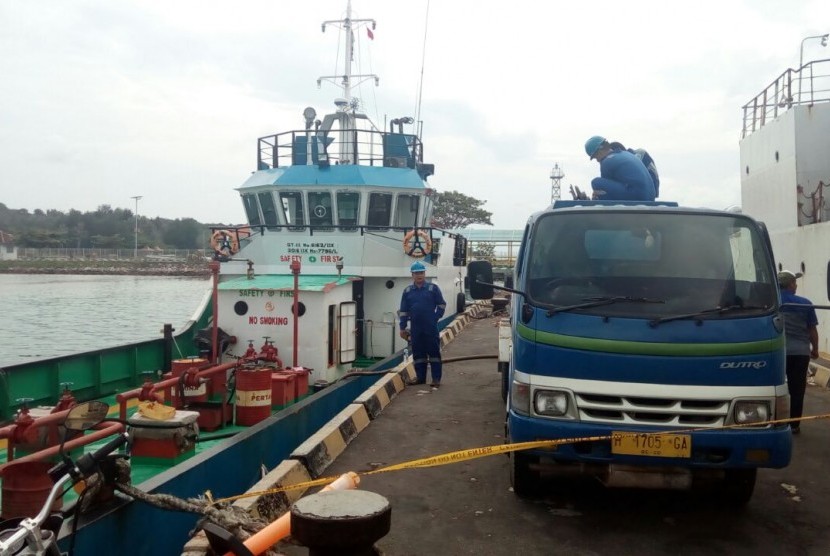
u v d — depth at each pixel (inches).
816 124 552.7
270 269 538.0
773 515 210.8
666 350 185.6
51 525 126.3
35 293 1491.1
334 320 474.0
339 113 665.6
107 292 1514.5
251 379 364.2
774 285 195.8
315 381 446.0
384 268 533.6
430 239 516.4
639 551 185.3
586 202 236.4
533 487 220.8
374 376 451.8
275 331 454.0
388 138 612.1
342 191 549.0
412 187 565.6
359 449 279.4
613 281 199.2
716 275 197.6
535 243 209.3
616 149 282.5
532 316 196.4
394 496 226.4
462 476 246.8
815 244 516.4
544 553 184.2
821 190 532.7
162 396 334.6
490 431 309.9
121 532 177.3
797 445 286.0
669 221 207.8
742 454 182.5
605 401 188.2
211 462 231.9
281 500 207.2
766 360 186.1
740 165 706.2
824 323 503.5
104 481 137.1
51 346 814.5
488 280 206.4
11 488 182.1
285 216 563.5
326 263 529.0
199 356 497.0
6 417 330.0
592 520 206.7
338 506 113.2
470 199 2107.5
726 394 184.1
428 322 410.0
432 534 195.8
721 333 186.4
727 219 207.8
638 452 182.9
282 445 298.7
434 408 355.9
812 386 415.8
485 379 443.8
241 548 117.3
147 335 903.7
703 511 214.1
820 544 189.9
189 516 212.4
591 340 189.2
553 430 188.2
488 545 188.7
